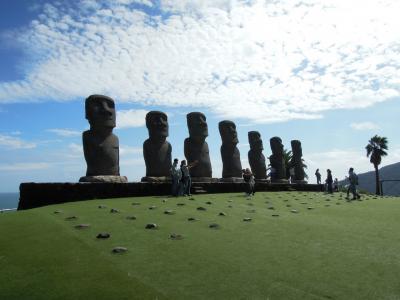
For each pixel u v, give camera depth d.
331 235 12.27
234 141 34.38
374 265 9.16
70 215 14.88
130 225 13.05
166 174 27.62
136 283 7.75
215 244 10.80
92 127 23.70
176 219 14.45
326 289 7.71
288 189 36.44
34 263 9.02
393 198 30.39
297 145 47.03
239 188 29.91
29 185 19.56
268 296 7.34
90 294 7.34
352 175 27.14
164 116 28.14
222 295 7.34
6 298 7.40
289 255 9.90
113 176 23.28
